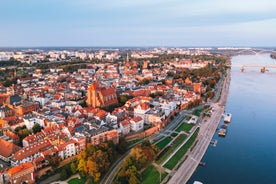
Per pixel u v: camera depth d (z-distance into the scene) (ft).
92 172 637.30
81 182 647.97
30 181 634.43
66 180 654.94
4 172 617.21
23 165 628.28
